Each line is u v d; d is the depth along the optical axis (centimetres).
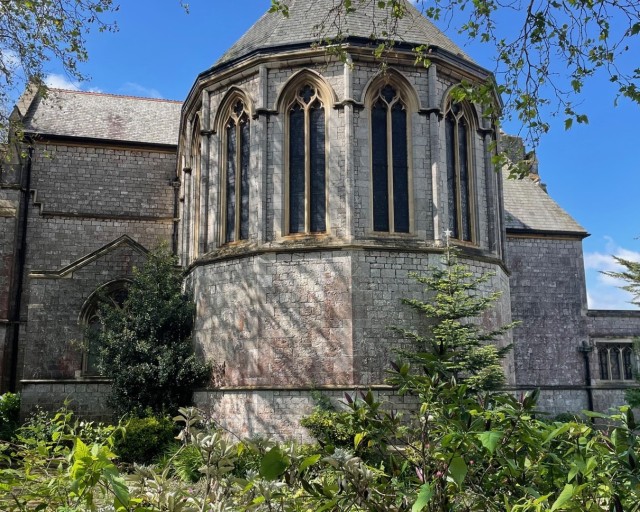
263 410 1892
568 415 1897
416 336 1770
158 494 407
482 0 1089
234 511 401
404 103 2078
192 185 2441
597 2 1036
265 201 2031
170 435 1919
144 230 2984
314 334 1905
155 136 3147
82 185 2975
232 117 2211
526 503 387
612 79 1084
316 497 414
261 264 1984
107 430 600
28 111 3111
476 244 2145
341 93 2014
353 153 1988
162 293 2262
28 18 1659
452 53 2102
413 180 2025
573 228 3142
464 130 2212
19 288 2809
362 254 1930
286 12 1210
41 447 475
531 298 3038
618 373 3056
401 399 1823
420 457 456
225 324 2056
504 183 3334
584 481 405
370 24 2120
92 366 2466
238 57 2139
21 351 2747
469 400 448
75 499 478
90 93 3359
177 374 2078
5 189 2855
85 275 2533
